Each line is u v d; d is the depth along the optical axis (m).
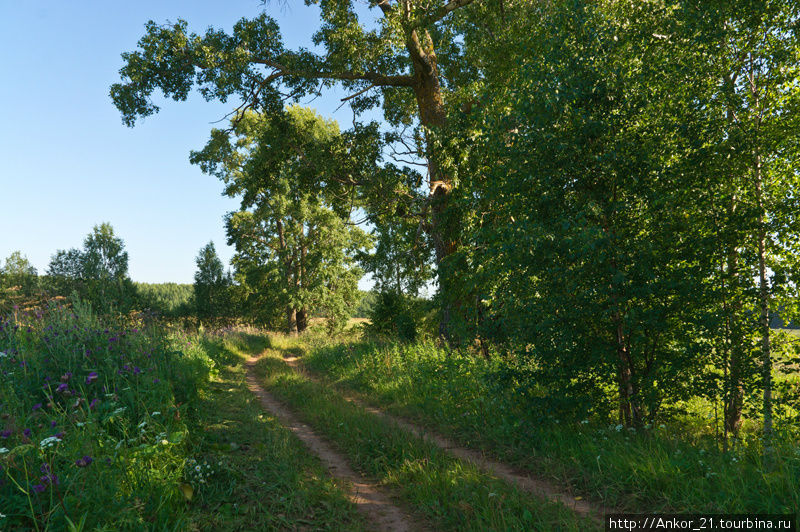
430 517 4.44
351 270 40.47
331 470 5.85
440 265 14.18
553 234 6.32
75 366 5.89
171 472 4.13
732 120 7.63
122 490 3.57
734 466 4.79
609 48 6.82
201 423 6.34
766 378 6.48
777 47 7.64
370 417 8.19
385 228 22.25
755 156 7.56
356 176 19.02
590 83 6.51
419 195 18.12
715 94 7.61
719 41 7.40
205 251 47.38
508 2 16.84
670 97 7.62
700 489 4.41
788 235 7.34
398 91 20.67
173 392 7.06
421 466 5.60
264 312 45.19
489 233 7.24
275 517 4.01
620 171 6.48
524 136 6.89
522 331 7.00
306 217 37.16
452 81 20.72
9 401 4.55
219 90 16.66
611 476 5.10
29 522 2.98
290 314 41.03
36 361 5.79
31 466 3.34
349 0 16.84
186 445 5.12
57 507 3.01
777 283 7.11
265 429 7.06
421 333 24.47
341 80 18.73
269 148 19.97
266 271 38.97
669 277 6.43
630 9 9.09
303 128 19.97
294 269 40.00
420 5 15.93
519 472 5.82
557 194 6.79
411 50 17.39
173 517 3.57
